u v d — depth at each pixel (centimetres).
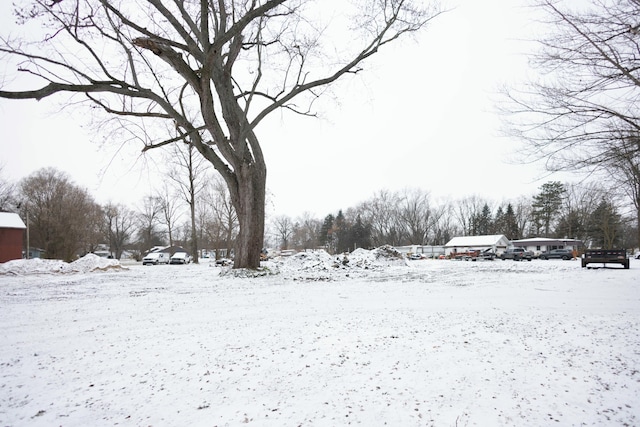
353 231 8588
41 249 4916
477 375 372
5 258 3316
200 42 1417
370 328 570
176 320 668
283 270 1922
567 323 595
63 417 310
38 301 914
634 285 1144
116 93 1288
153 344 514
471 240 6338
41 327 626
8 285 1359
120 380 388
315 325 599
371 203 8788
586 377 367
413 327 573
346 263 2277
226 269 1686
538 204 7044
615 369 388
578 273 1694
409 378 366
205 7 1250
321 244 10619
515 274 1695
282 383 363
